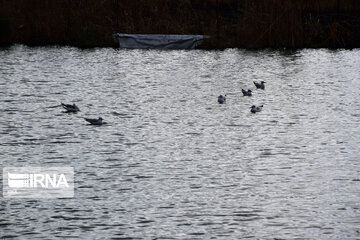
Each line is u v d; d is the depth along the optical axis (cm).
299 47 6159
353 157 2856
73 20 6362
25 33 6372
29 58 5531
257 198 2381
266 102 3972
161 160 2814
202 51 6084
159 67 5216
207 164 2764
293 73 4947
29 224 2167
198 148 2997
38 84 4462
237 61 5500
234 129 3331
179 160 2816
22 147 2988
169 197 2389
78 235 2091
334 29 6147
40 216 2230
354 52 5919
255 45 6172
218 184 2525
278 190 2462
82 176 2608
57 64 5272
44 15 6359
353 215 2234
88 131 3275
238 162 2791
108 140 3114
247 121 3494
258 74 4925
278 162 2794
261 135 3216
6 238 2067
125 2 6444
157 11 6469
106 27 6394
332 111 3725
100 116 3594
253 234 2100
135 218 2211
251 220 2200
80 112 3681
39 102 3925
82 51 5978
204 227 2147
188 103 3938
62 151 2931
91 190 2458
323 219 2206
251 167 2723
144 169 2694
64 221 2191
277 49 6109
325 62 5409
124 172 2656
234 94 4216
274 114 3656
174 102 3962
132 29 6353
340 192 2439
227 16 6638
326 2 6581
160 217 2220
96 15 6391
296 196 2402
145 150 2959
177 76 4838
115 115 3625
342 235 2092
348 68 5138
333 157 2859
